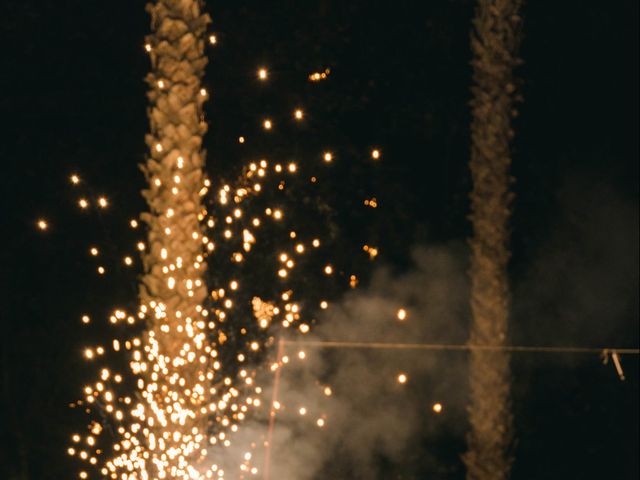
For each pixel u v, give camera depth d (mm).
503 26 7262
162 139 6258
